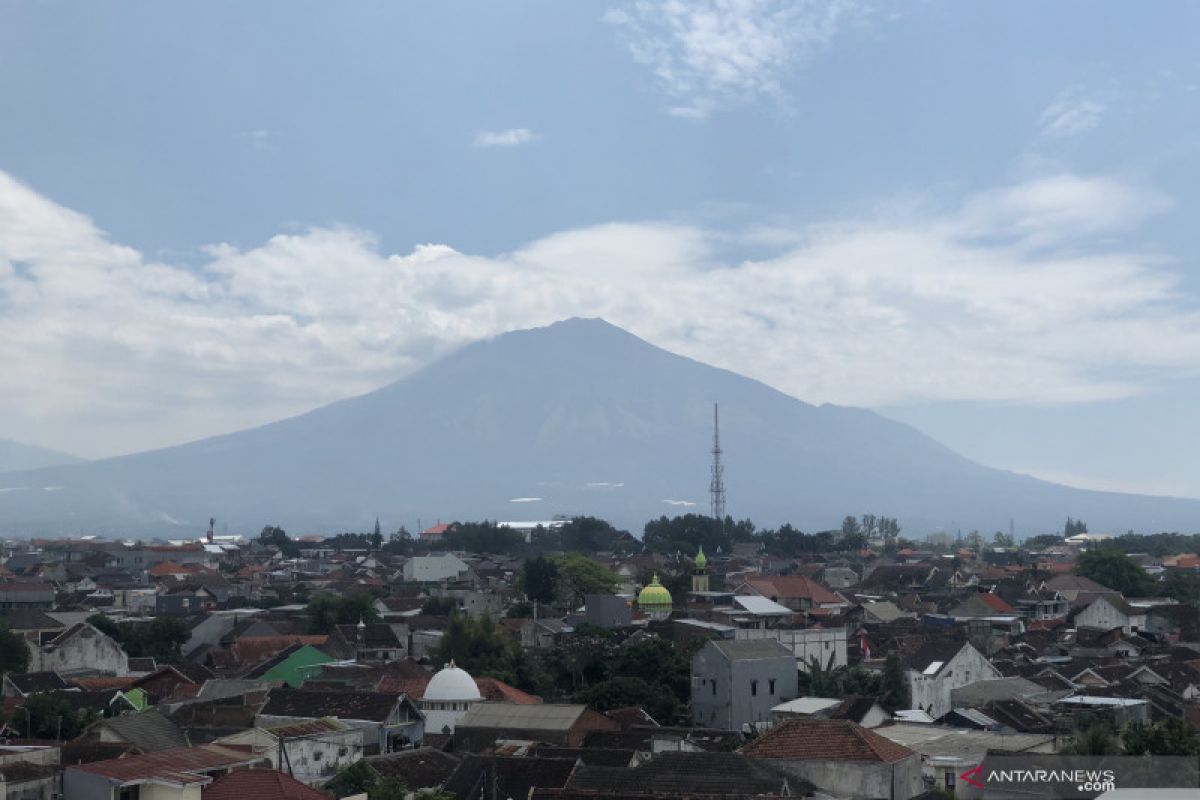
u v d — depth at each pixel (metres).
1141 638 170.25
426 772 88.06
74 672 146.62
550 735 101.38
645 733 100.06
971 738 92.62
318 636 168.00
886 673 131.00
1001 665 140.38
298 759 91.44
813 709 116.25
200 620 186.88
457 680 115.31
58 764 77.00
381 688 123.62
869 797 71.81
